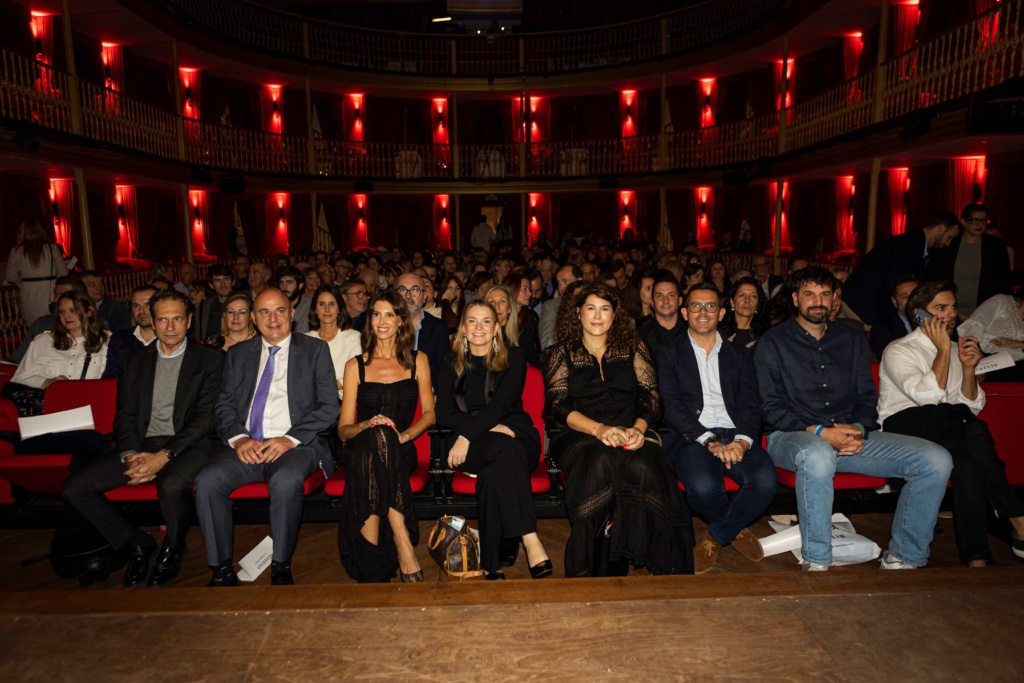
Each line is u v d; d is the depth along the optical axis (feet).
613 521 11.05
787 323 13.11
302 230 66.03
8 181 38.47
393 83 64.34
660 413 12.22
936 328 12.03
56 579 12.06
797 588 8.23
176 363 13.04
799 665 6.91
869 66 46.29
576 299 12.74
